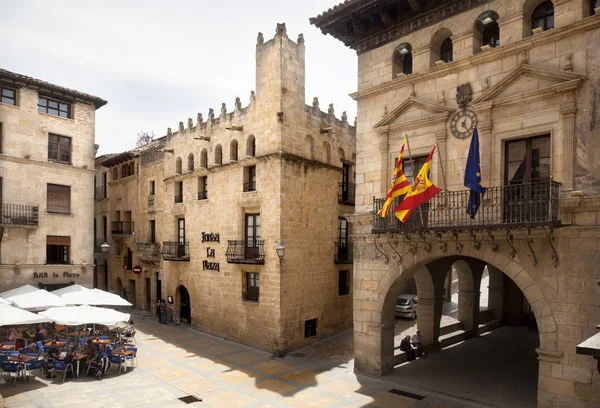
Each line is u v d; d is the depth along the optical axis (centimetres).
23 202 2373
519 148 1254
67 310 1688
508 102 1248
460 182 1351
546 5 1261
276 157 2041
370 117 1616
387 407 1322
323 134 2316
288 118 2088
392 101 1556
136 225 3192
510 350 2009
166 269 2772
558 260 1146
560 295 1141
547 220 1118
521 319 2670
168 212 2798
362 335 1625
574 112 1130
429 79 1449
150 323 2681
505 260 1241
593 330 1086
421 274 1975
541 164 1209
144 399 1381
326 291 2278
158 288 2964
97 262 3744
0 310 1591
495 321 2622
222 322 2302
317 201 2248
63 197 2559
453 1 1389
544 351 1154
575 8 1152
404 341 1797
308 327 2173
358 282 1633
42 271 2409
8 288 2291
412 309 2647
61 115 2592
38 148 2444
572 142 1129
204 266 2431
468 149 1338
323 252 2270
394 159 1532
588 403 1088
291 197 2078
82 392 1426
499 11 1295
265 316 2045
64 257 2536
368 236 1584
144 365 1770
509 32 1272
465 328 2323
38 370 1655
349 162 2522
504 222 1227
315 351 2027
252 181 2228
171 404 1346
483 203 1223
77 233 2581
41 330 1902
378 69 1608
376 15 1570
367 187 1606
